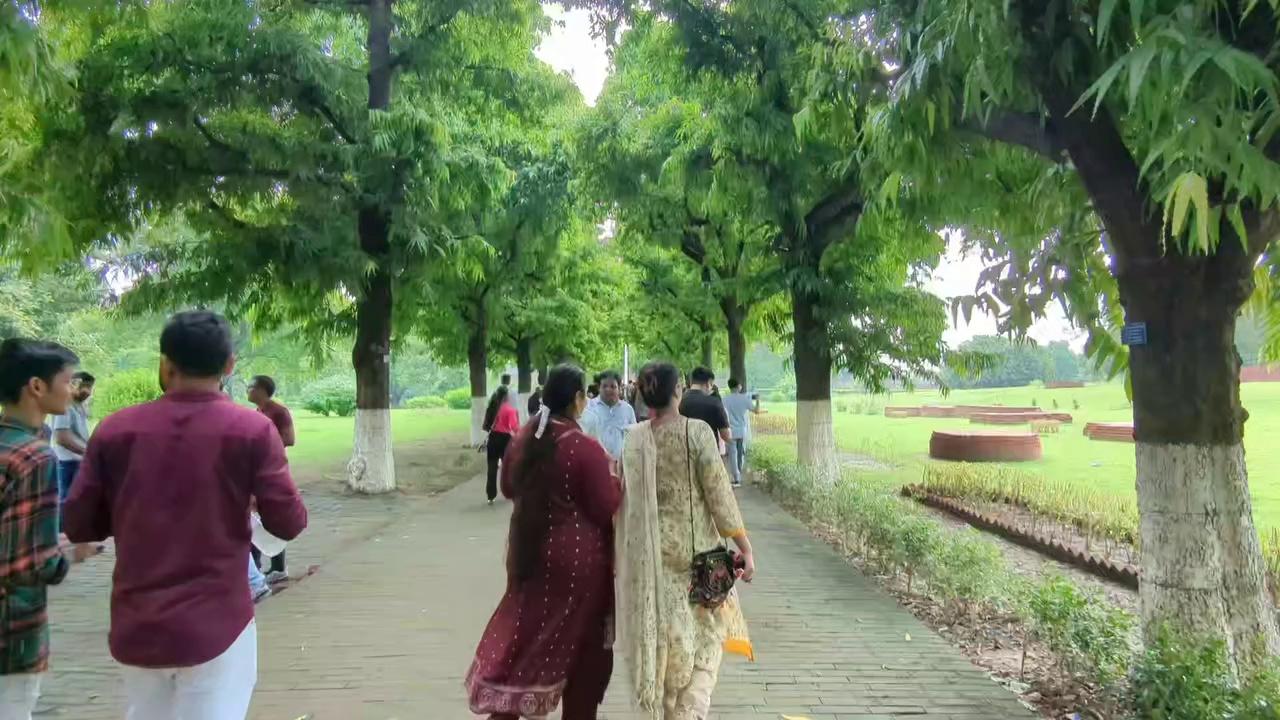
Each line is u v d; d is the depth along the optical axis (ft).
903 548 22.40
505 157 57.11
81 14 24.80
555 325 70.64
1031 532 32.60
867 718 13.96
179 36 34.88
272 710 14.19
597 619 11.55
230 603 8.62
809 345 40.37
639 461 11.99
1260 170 9.60
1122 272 14.79
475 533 31.45
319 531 32.14
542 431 11.58
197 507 8.50
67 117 32.42
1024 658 16.83
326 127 39.47
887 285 41.83
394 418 148.56
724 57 36.37
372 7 41.42
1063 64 12.69
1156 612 14.44
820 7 32.65
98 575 24.90
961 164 18.06
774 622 19.63
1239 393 14.79
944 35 13.80
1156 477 14.57
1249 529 14.64
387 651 17.30
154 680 8.41
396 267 41.11
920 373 41.09
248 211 42.24
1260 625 14.32
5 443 9.15
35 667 9.29
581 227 66.85
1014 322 19.36
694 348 80.94
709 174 40.11
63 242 21.08
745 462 52.21
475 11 40.29
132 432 8.59
